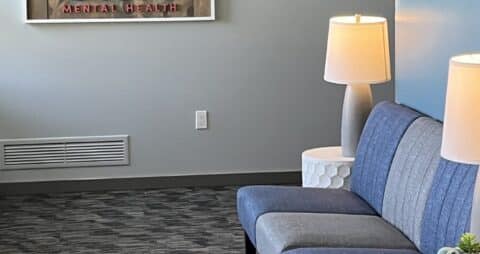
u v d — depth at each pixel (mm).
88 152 5758
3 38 5570
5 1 5531
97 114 5730
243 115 5855
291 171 5922
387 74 4285
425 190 3354
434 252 3146
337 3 5805
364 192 3994
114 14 5633
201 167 5875
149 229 4914
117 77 5711
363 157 4098
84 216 5184
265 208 3789
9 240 4719
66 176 5758
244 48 5781
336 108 5898
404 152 3676
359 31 4211
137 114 5770
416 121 3756
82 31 5629
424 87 4000
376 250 3207
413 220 3393
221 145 5867
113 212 5262
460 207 3000
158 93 5762
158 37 5699
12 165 5691
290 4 5770
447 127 2678
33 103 5656
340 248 3236
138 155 5809
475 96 2588
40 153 5707
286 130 5895
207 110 5820
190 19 5684
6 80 5613
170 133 5812
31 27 5578
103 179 5789
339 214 3756
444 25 3695
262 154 5902
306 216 3658
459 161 2635
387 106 4148
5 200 5551
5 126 5656
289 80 5852
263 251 3533
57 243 4668
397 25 4434
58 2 5578
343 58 4246
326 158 4375
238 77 5812
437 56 3803
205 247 4594
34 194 5699
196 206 5383
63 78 5660
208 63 5770
